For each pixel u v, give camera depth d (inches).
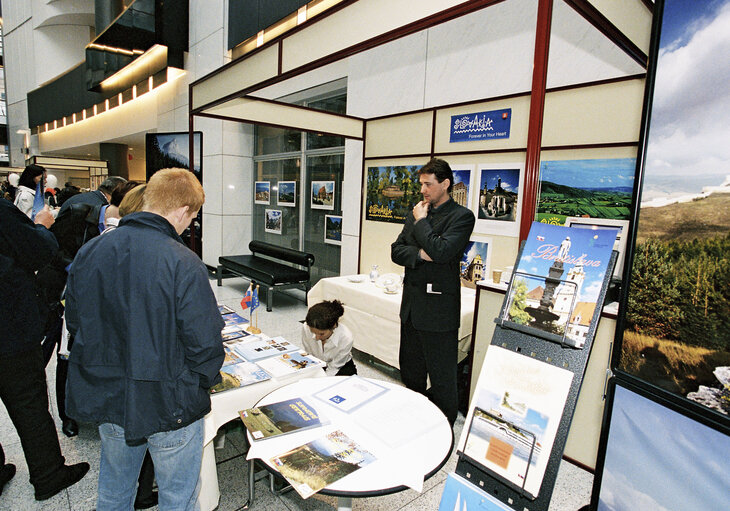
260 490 76.4
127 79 356.5
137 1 297.1
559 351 47.8
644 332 50.5
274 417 56.2
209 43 259.1
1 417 98.7
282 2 118.7
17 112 711.1
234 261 229.6
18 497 71.7
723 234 41.9
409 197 151.9
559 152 104.5
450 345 85.2
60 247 91.6
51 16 542.9
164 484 50.8
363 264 175.6
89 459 82.3
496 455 47.8
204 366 47.8
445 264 82.0
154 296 44.6
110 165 550.9
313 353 101.0
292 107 146.0
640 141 52.9
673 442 44.3
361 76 170.2
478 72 125.9
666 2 49.7
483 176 124.9
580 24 97.9
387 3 64.7
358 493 42.4
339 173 198.2
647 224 51.7
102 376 45.5
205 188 282.8
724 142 42.3
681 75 47.5
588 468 84.6
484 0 52.2
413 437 53.2
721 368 40.6
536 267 53.0
